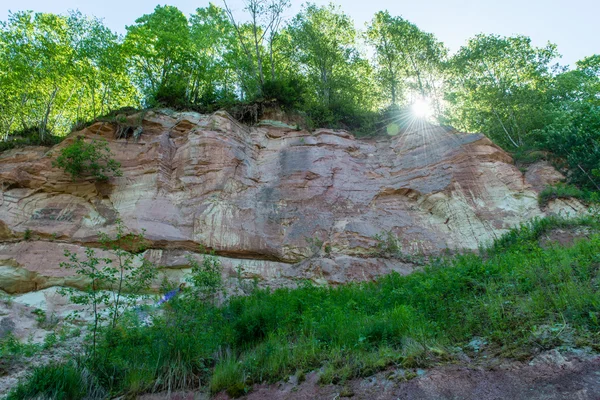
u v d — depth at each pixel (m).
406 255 13.53
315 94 22.89
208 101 20.12
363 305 8.70
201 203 13.88
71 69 19.33
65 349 8.93
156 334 7.27
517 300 6.65
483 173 15.33
